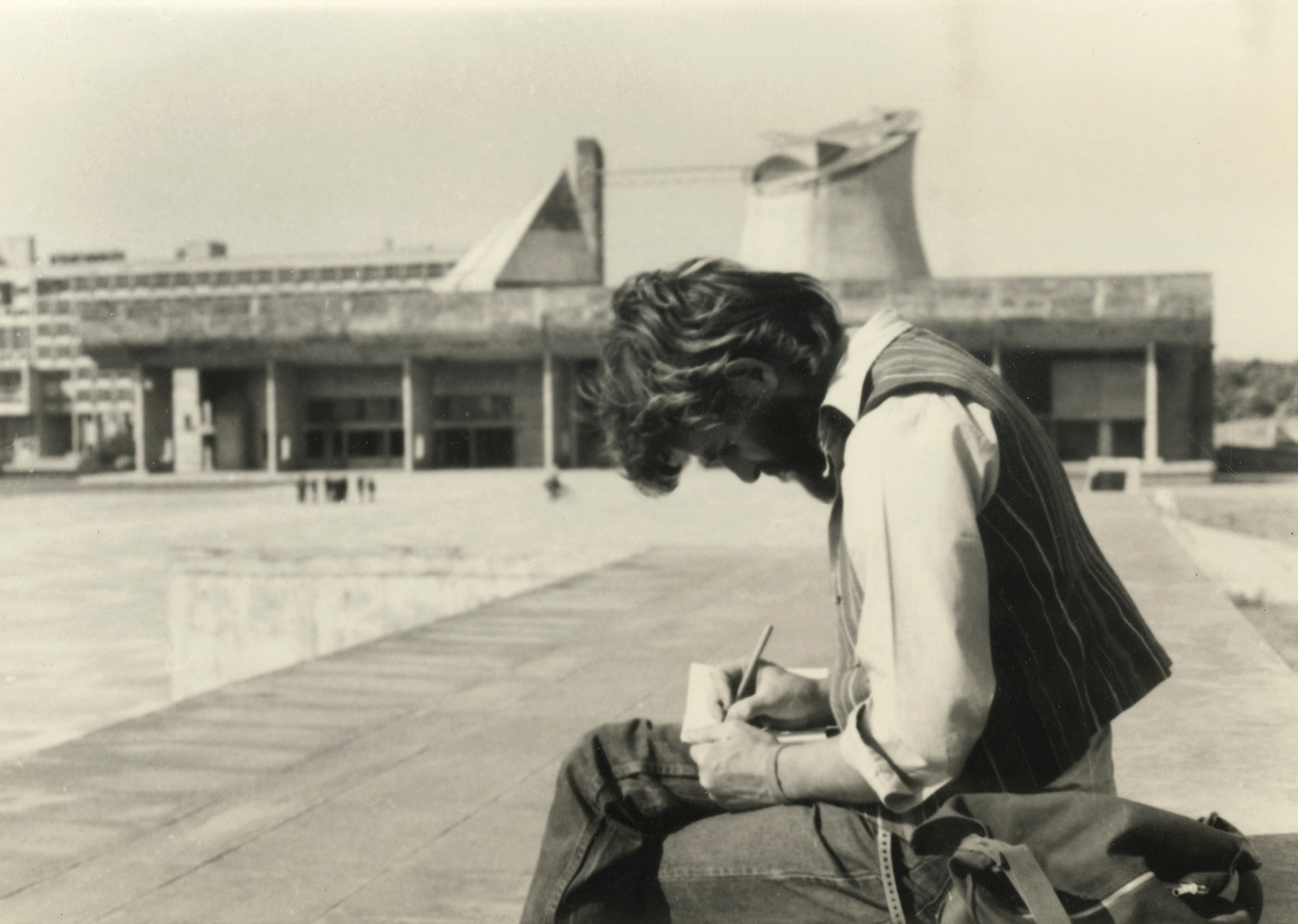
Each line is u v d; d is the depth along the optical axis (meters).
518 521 19.89
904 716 1.16
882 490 1.19
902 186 49.66
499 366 50.66
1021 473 1.25
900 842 1.23
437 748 3.58
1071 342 40.09
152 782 3.21
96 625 14.49
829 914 1.26
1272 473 31.64
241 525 23.81
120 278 80.50
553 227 52.12
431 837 2.68
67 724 9.75
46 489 47.97
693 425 1.34
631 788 1.38
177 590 13.60
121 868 2.48
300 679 4.80
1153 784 2.61
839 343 1.36
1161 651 1.39
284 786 3.16
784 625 6.05
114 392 86.75
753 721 1.56
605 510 21.95
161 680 12.05
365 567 13.14
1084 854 1.14
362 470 52.53
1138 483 25.25
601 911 1.31
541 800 2.97
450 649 5.54
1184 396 41.69
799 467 1.43
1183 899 1.16
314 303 47.88
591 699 4.33
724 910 1.29
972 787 1.27
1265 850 1.99
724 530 15.27
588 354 48.47
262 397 53.72
